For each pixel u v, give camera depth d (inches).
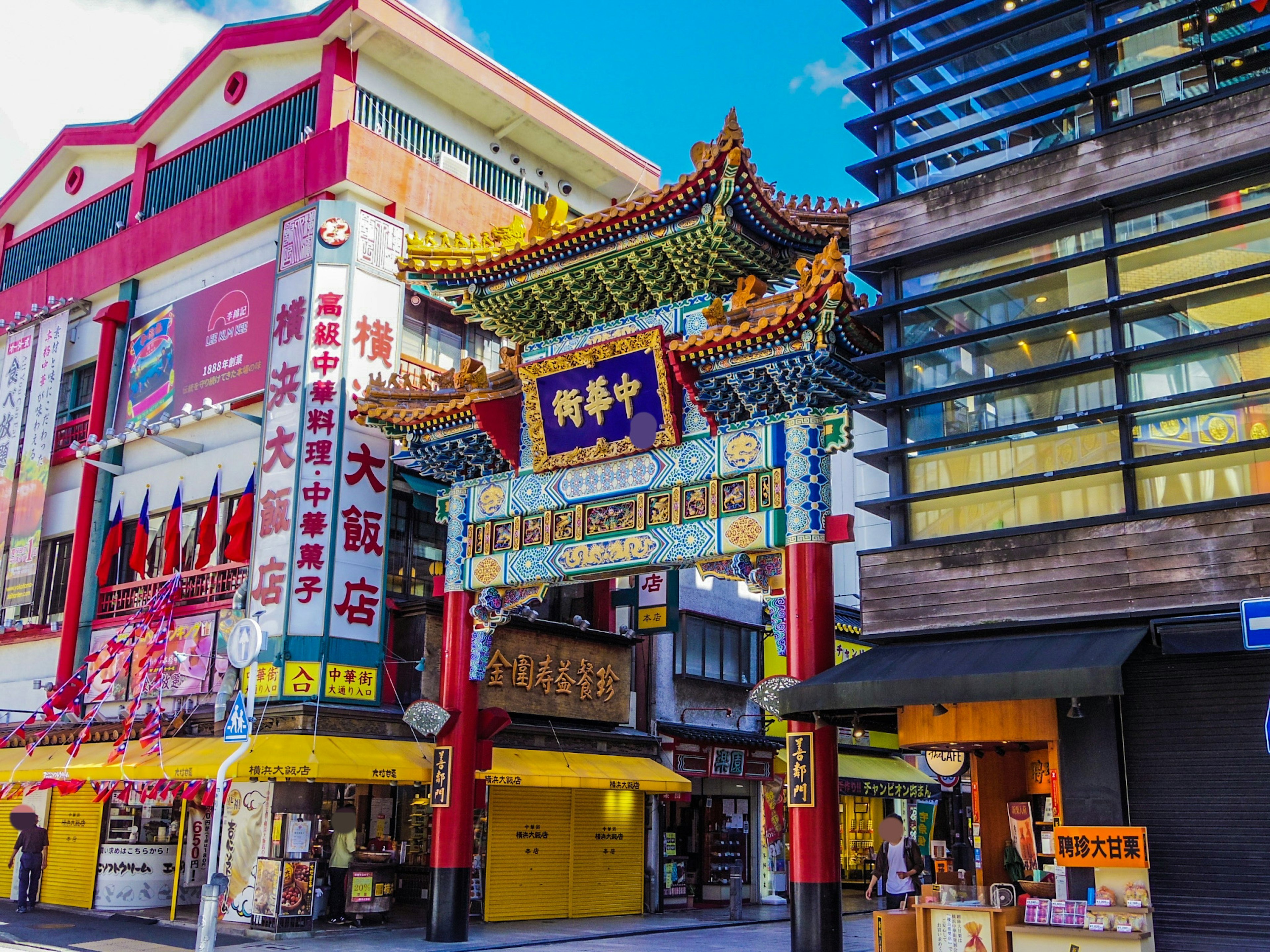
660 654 1192.8
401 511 1042.1
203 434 1142.3
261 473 1011.9
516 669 1018.1
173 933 884.6
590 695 1090.1
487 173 1273.4
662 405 800.3
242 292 1127.0
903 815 1534.2
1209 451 562.9
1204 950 526.3
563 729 1055.0
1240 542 542.3
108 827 1059.3
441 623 1001.5
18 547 1296.8
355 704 947.3
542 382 860.0
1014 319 648.4
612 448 829.2
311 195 1091.3
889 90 733.3
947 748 784.9
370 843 1013.2
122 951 773.3
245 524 1015.6
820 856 669.9
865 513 1624.0
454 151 1235.9
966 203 673.0
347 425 1000.2
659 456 814.5
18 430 1348.4
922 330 685.3
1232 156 577.0
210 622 1026.1
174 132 1323.8
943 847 1000.2
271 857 900.6
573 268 840.3
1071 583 590.2
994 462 645.3
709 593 1275.8
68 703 1151.6
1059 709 592.1
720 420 791.1
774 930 1022.4
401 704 982.4
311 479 978.7
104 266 1320.1
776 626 737.0
